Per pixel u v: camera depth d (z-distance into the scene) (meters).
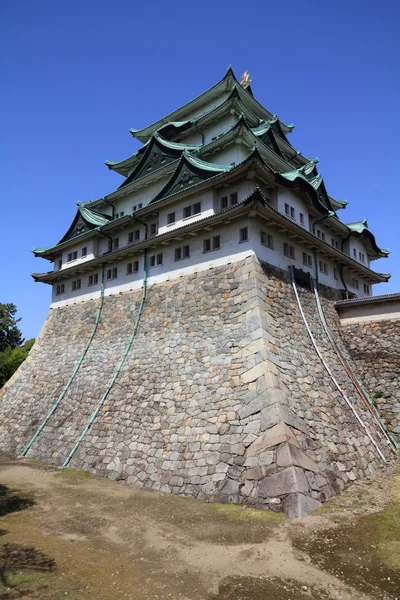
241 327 17.53
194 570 8.71
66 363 25.94
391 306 22.62
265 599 7.57
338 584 8.13
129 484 15.88
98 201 31.42
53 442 21.14
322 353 20.11
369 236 31.12
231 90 27.84
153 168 27.72
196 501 13.50
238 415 15.20
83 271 28.91
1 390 29.36
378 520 11.31
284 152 30.20
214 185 20.47
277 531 10.67
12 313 53.06
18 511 12.79
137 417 18.44
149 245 23.31
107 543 10.21
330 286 25.11
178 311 20.81
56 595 7.66
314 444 14.70
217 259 20.11
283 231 20.83
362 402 19.91
